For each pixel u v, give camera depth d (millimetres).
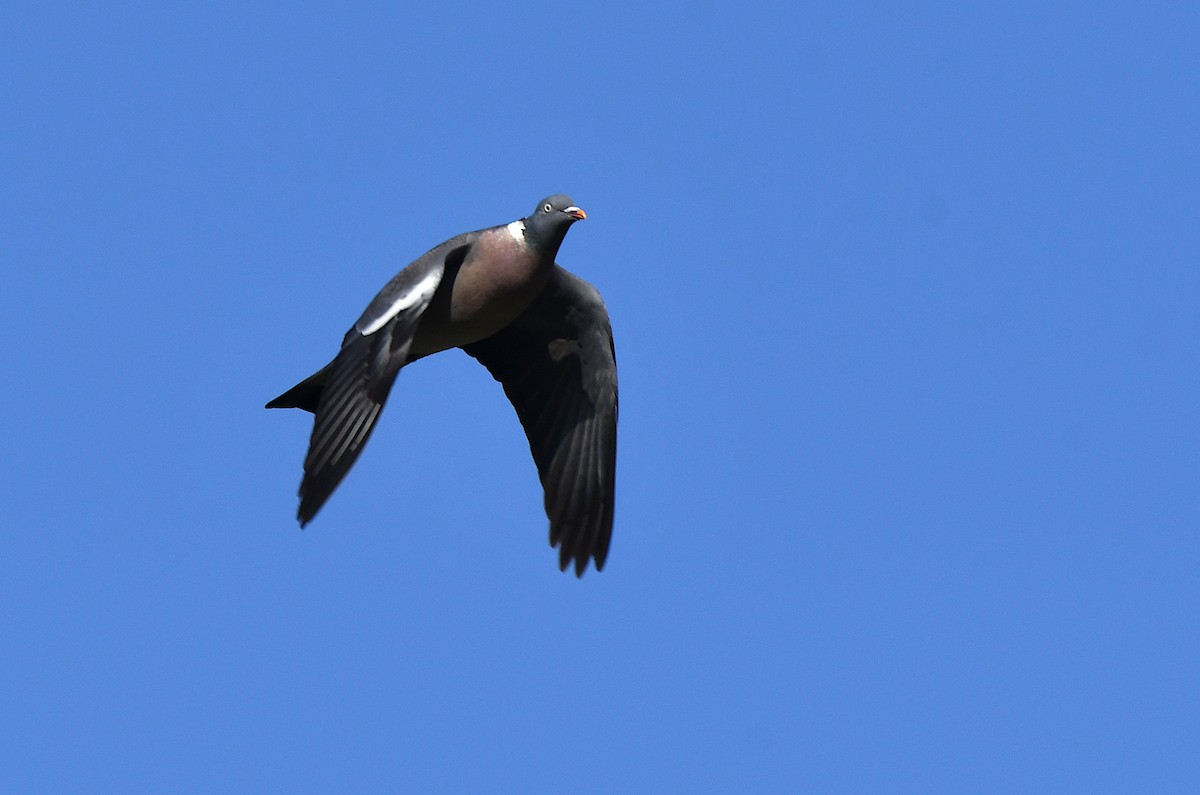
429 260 13930
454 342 14859
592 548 15062
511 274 14281
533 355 15453
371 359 13469
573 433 15352
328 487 13125
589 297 14945
